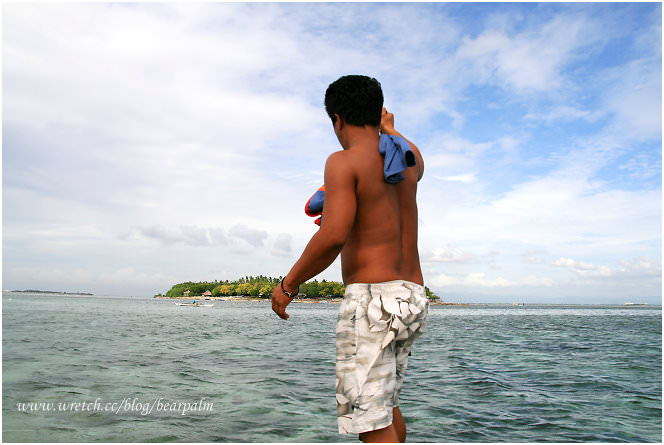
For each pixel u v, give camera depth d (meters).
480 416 4.46
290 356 9.28
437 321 33.28
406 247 1.65
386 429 1.51
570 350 11.25
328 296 175.25
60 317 23.14
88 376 6.00
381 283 1.55
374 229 1.56
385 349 1.53
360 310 1.54
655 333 18.64
